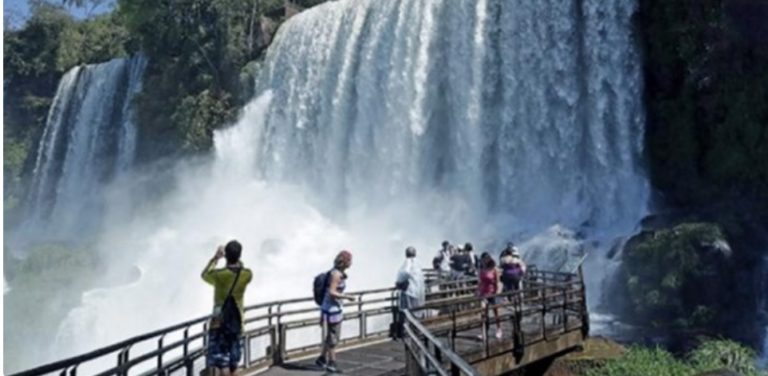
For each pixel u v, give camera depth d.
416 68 47.16
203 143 61.41
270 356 14.13
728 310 29.59
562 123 40.88
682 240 30.25
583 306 19.06
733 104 35.84
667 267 30.27
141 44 70.25
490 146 43.66
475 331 16.91
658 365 18.22
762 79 35.31
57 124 78.38
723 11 35.94
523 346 15.64
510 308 17.86
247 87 59.88
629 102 38.94
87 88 77.25
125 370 8.54
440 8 47.06
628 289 31.31
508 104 42.88
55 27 87.25
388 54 49.22
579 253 34.25
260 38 62.53
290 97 55.72
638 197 38.03
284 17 63.19
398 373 12.93
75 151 75.44
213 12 64.19
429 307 13.52
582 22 41.00
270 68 58.34
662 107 38.28
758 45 35.34
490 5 44.78
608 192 38.81
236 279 10.05
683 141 37.44
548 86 41.66
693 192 36.88
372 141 49.28
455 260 21.89
